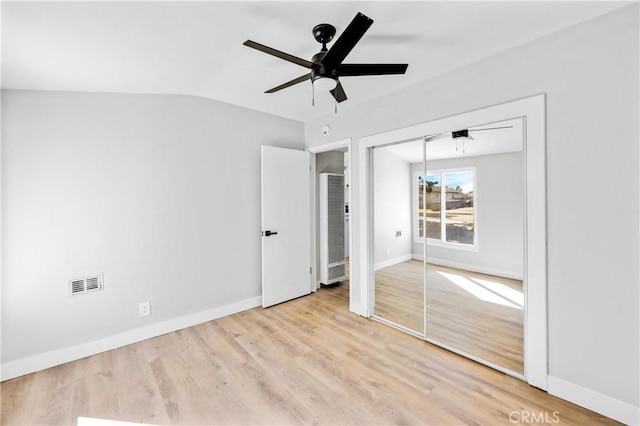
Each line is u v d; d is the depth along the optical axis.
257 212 3.49
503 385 1.94
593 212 1.67
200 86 2.66
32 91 2.18
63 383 2.03
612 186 1.61
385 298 3.38
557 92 1.78
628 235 1.57
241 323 3.00
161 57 2.01
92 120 2.41
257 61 2.15
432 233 3.34
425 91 2.49
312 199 4.00
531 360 1.92
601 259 1.65
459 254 3.18
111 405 1.80
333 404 1.79
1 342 2.06
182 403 1.82
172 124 2.82
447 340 2.52
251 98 3.01
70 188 2.32
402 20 1.67
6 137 2.08
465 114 2.23
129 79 2.32
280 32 1.77
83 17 1.49
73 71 2.05
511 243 2.87
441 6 1.54
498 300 2.98
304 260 3.83
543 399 1.80
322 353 2.38
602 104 1.63
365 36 1.83
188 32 1.72
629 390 1.58
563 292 1.78
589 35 1.66
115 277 2.52
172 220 2.83
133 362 2.28
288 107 3.31
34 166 2.18
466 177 3.07
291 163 3.64
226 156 3.20
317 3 1.50
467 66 2.22
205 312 3.05
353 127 3.19
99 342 2.44
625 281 1.58
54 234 2.25
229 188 3.23
